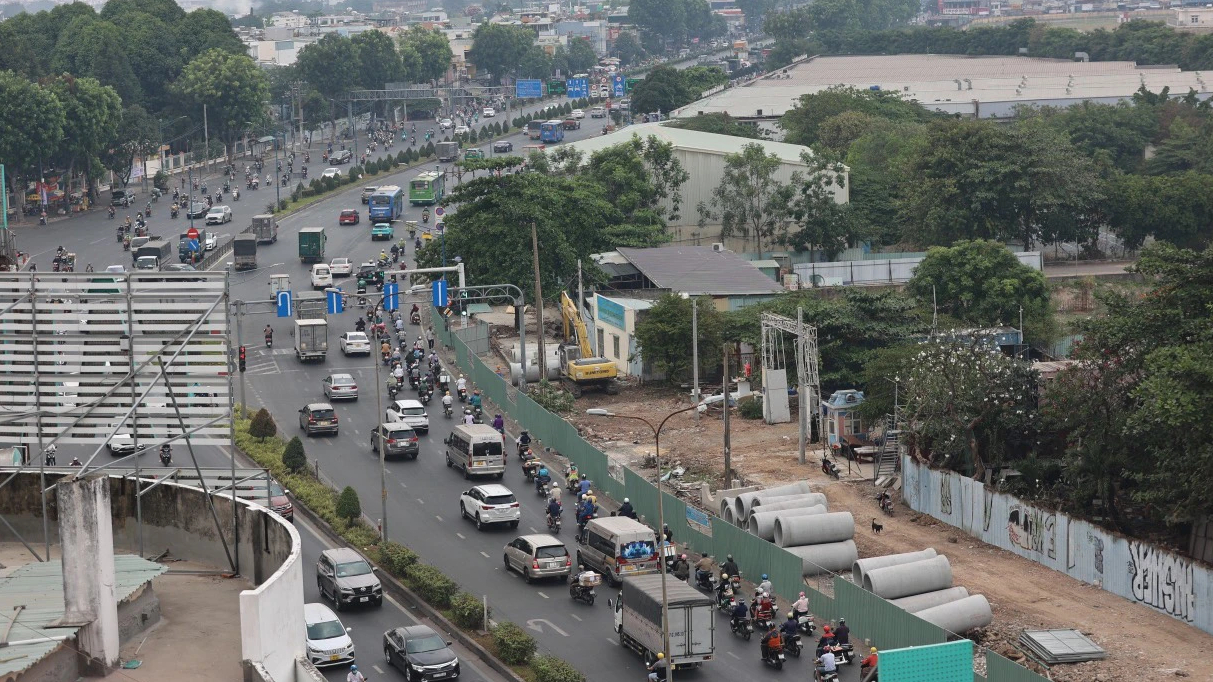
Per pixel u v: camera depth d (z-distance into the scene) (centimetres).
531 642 6444
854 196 19175
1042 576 7481
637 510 8662
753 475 9375
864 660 6038
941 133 18225
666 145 18600
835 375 11012
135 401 4003
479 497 8562
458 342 12744
